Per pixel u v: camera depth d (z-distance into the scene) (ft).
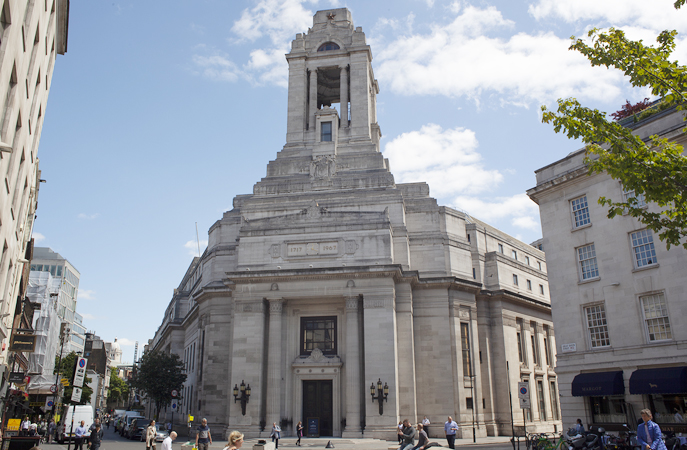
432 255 191.62
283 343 169.07
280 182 201.87
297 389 166.81
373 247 170.50
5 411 148.66
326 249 172.96
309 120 226.99
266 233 178.40
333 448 137.39
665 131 113.50
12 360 174.81
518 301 215.10
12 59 60.64
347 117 230.48
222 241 211.61
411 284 179.83
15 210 88.48
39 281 322.75
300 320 174.70
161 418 294.25
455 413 172.45
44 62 89.76
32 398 234.58
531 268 244.63
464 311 188.34
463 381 179.42
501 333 202.69
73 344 465.06
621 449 98.27
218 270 206.28
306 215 180.55
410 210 199.72
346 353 162.61
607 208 125.08
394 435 152.25
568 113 76.23
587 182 130.62
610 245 122.93
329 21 242.58
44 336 248.32
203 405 191.01
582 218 131.54
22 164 88.43
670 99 71.56
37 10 72.38
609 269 122.21
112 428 356.18
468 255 200.44
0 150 55.52
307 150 217.97
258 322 168.25
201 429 93.76
